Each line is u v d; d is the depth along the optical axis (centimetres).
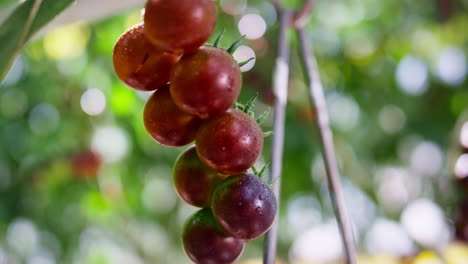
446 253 108
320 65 152
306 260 160
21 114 138
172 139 48
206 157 47
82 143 138
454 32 167
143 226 160
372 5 164
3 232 146
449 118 162
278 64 60
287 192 150
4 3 97
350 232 55
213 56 46
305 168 143
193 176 49
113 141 137
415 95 162
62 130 138
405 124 159
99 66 129
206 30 46
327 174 57
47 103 135
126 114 130
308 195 151
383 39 163
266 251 50
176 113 48
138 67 47
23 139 140
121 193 147
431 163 158
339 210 55
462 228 75
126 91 127
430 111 163
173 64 48
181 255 172
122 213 151
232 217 46
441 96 165
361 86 158
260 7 136
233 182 46
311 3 64
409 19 166
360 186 154
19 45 48
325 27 157
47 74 133
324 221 156
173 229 168
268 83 125
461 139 77
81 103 131
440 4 161
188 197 49
